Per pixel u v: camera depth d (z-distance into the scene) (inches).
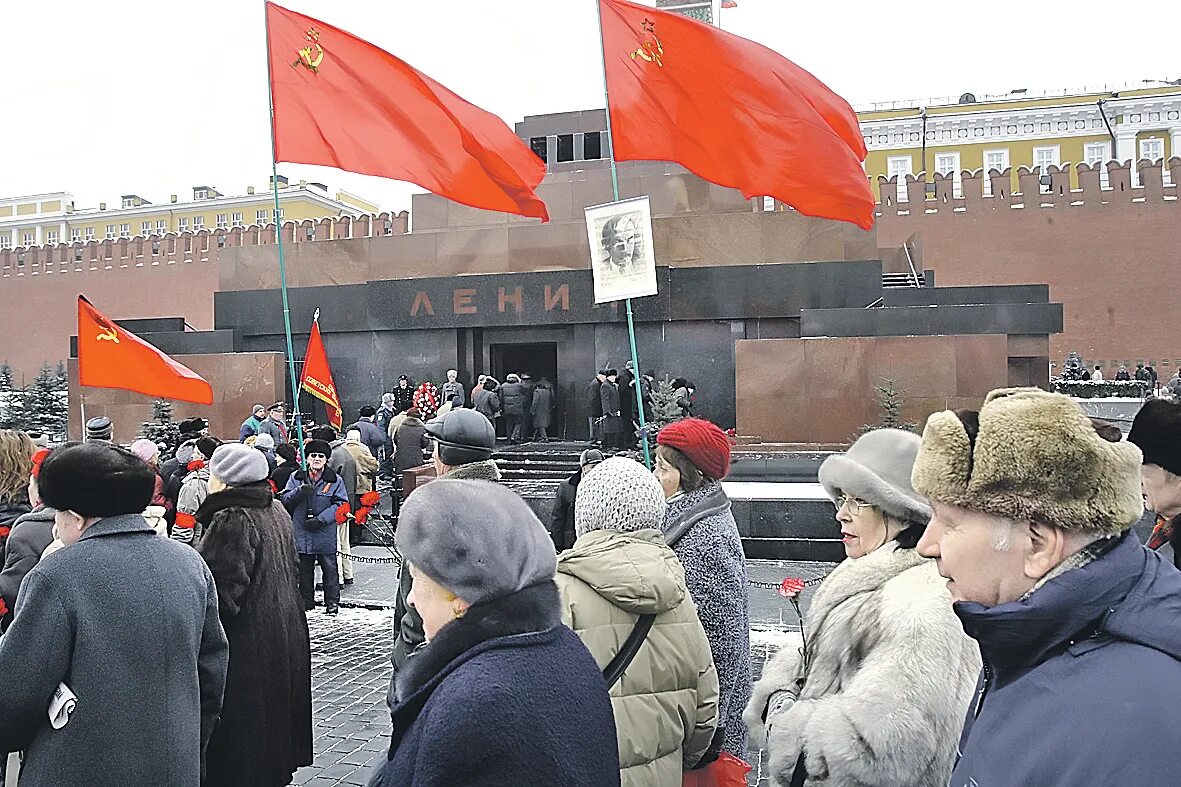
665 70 324.8
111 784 109.7
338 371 892.0
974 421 70.9
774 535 479.5
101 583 112.7
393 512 568.1
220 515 164.6
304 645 177.3
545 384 801.6
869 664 88.8
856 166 323.3
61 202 2869.1
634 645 102.0
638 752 100.3
